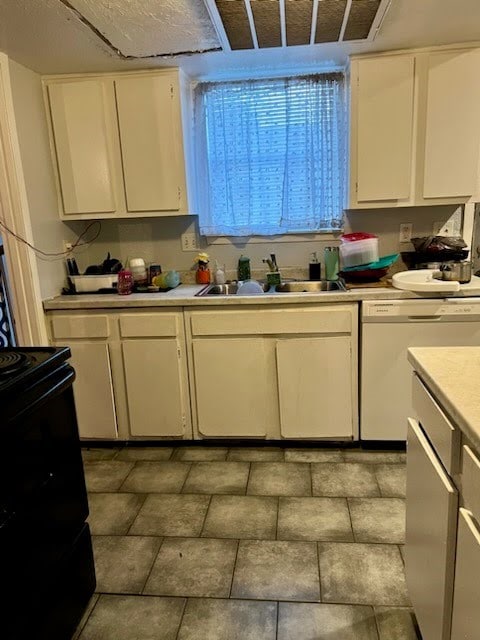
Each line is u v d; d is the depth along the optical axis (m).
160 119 2.65
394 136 2.54
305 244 2.99
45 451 1.33
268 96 2.81
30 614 1.24
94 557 1.86
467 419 0.92
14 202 2.42
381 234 2.92
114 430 2.70
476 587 0.89
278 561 1.80
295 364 2.50
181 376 2.60
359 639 1.46
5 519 1.13
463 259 2.65
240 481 2.35
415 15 2.03
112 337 2.60
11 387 1.16
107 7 1.85
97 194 2.77
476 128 2.48
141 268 2.85
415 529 1.31
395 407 2.49
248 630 1.51
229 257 3.07
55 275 2.76
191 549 1.89
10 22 1.96
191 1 1.81
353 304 2.42
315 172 2.87
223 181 2.94
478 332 2.35
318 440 2.63
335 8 1.90
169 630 1.52
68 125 2.70
